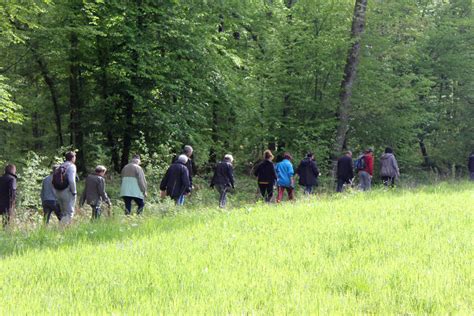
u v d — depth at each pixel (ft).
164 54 73.15
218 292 17.19
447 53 103.19
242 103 81.35
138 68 68.59
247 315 14.97
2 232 34.78
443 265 19.98
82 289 18.39
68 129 85.05
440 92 108.47
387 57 90.84
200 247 25.17
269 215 35.86
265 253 23.13
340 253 22.82
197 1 77.97
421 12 103.24
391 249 23.13
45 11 62.90
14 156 80.69
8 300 17.12
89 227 34.63
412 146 98.43
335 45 76.33
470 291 16.69
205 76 75.97
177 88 71.82
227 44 90.02
